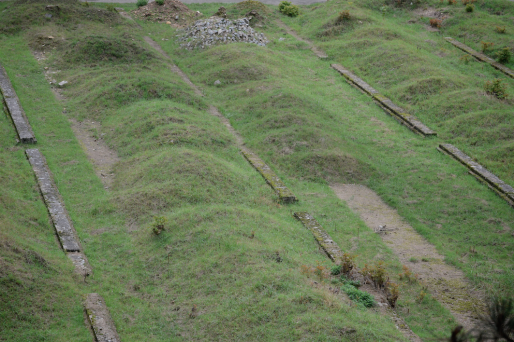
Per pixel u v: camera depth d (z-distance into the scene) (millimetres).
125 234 13883
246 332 10070
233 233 13117
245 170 17422
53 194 15383
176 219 13883
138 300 11539
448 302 11938
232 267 11867
